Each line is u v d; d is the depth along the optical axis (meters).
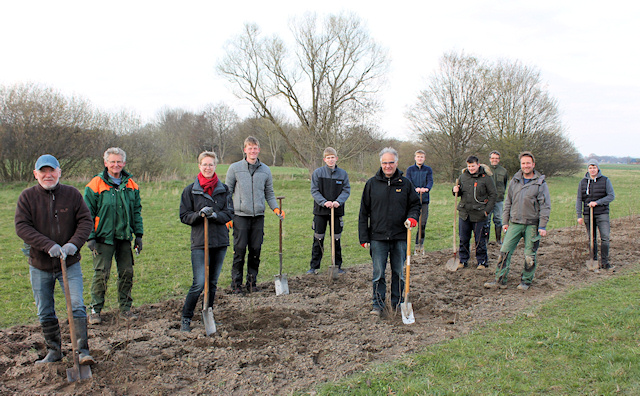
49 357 3.89
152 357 4.05
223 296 6.10
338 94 30.41
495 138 30.86
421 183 8.74
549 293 6.05
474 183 7.36
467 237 7.64
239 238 6.27
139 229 5.25
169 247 9.35
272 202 6.46
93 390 3.45
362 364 3.90
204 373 3.79
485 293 6.17
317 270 7.55
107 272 4.99
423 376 3.68
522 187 6.28
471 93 30.47
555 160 32.09
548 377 3.60
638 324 4.59
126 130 24.30
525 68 30.72
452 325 4.89
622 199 19.42
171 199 17.91
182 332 4.70
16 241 9.80
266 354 4.15
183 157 27.95
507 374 3.66
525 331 4.55
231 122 58.62
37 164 3.62
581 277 6.86
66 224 3.80
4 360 3.95
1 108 20.03
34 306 5.63
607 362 3.79
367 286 6.58
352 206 17.11
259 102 31.11
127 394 3.43
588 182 7.57
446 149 31.80
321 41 29.45
